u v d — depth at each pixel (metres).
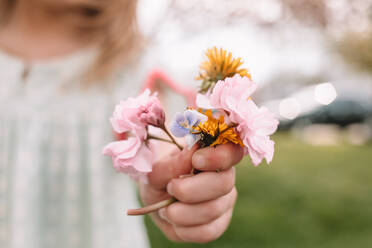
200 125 0.25
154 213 0.33
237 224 1.23
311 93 4.12
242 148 0.26
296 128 3.99
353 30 2.65
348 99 3.86
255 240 1.12
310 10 2.09
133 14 0.51
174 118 0.25
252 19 2.04
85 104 0.46
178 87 0.48
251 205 1.46
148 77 0.48
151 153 0.26
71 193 0.45
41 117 0.44
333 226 1.27
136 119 0.26
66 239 0.44
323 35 2.39
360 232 1.22
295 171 2.24
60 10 0.49
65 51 0.49
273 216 1.32
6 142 0.44
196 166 0.26
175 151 0.31
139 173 0.26
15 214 0.43
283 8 2.04
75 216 0.45
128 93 0.48
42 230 0.43
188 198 0.26
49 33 0.49
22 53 0.48
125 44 0.49
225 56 0.26
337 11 2.14
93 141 0.45
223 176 0.26
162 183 0.28
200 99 0.25
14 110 0.44
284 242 1.12
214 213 0.27
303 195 1.66
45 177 0.44
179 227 0.28
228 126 0.25
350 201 1.56
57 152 0.45
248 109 0.24
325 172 2.22
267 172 2.19
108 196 0.46
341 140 3.72
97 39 0.50
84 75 0.47
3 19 0.50
